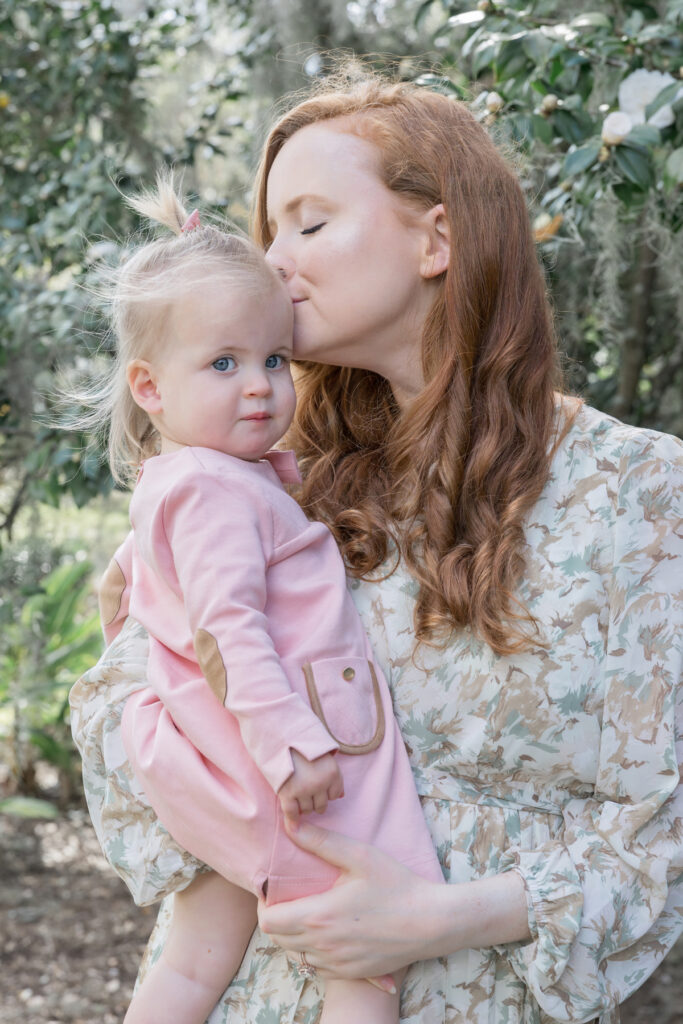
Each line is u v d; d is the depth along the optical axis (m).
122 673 1.42
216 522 1.25
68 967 3.96
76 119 3.96
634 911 1.26
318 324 1.38
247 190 3.73
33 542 4.34
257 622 1.20
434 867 1.26
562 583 1.31
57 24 3.81
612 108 2.35
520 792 1.33
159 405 1.34
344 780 1.25
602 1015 1.37
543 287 1.45
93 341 3.05
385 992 1.24
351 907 1.19
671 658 1.28
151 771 1.27
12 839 5.09
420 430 1.40
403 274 1.37
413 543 1.39
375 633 1.37
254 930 1.35
